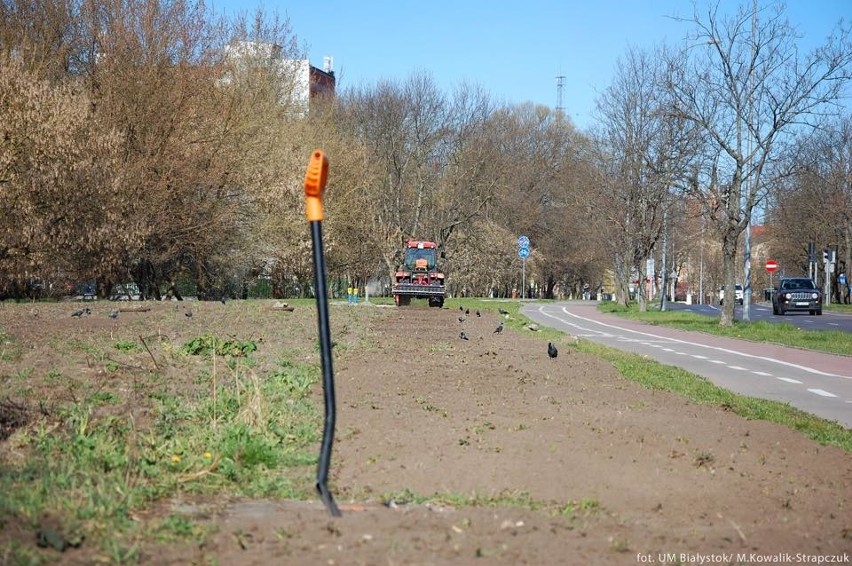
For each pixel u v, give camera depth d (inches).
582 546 232.8
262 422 363.6
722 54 1273.4
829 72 1230.3
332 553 216.4
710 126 1295.5
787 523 268.2
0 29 1416.1
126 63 1528.1
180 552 214.8
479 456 334.0
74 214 1291.8
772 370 745.6
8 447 316.5
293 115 1937.7
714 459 344.5
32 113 1197.7
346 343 774.5
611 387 543.5
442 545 225.5
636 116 1873.8
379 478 301.4
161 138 1537.9
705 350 951.0
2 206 1187.9
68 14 1536.7
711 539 247.4
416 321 1189.7
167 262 1749.5
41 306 1193.4
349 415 413.1
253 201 1722.4
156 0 1579.7
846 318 1819.6
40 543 210.5
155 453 316.2
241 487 287.7
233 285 1995.6
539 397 487.2
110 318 967.0
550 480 304.0
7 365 531.2
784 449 374.0
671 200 1888.5
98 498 252.8
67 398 418.3
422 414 420.5
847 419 487.5
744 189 1357.0
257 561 209.5
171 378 500.1
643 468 325.4
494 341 874.1
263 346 710.5
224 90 1670.8
